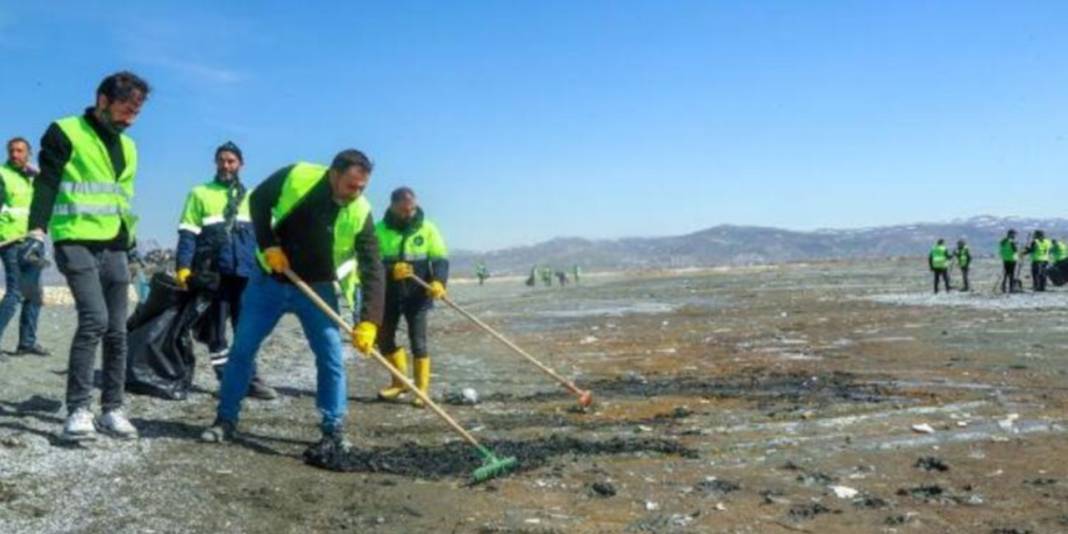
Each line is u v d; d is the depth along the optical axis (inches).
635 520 182.7
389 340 325.4
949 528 177.9
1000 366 419.8
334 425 225.9
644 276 3181.6
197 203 298.5
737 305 986.1
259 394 309.9
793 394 344.5
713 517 185.3
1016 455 238.5
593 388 367.6
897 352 488.7
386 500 192.1
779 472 222.4
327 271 234.5
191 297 298.2
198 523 171.0
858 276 1982.0
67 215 216.4
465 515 184.1
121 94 218.4
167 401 289.9
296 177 228.2
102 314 219.8
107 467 202.2
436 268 329.4
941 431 269.6
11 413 243.6
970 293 1123.3
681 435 266.1
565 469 222.4
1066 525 179.3
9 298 354.6
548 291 1705.2
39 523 164.2
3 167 351.3
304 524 174.9
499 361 468.4
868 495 201.8
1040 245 1138.0
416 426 278.7
